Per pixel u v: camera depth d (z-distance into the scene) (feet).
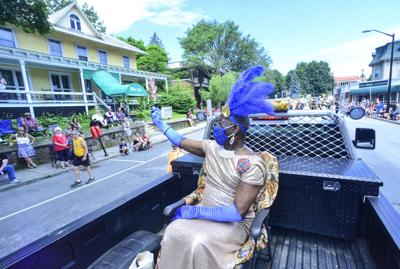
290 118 8.23
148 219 7.13
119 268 5.11
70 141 29.84
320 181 6.02
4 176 24.32
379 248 5.08
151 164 28.89
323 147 7.98
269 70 150.41
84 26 67.97
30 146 28.58
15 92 43.37
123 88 57.41
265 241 5.35
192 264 4.40
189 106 85.56
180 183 8.40
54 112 51.72
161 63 123.54
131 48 80.33
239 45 142.51
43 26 27.68
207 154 5.38
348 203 6.01
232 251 4.63
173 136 6.24
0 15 24.16
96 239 5.49
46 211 16.74
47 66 54.29
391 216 4.71
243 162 4.66
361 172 6.03
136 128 48.16
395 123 55.88
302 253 6.49
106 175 24.97
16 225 14.89
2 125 34.47
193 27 138.10
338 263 6.02
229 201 4.87
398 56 111.24
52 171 26.99
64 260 4.80
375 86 111.45
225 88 105.60
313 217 6.43
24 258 4.05
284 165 6.86
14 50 44.86
